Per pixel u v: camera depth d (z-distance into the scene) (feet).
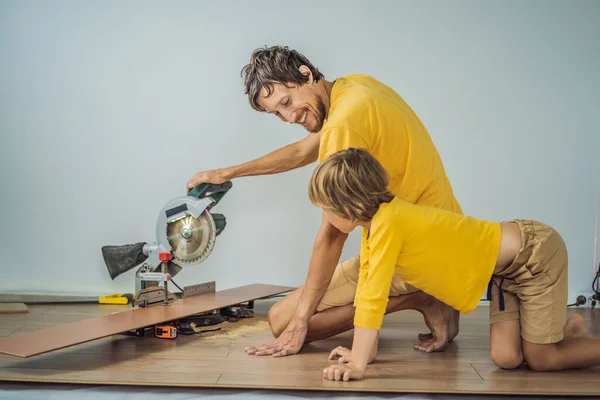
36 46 13.48
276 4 13.38
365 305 7.21
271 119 13.46
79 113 13.52
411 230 7.10
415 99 13.30
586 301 12.84
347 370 7.30
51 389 7.11
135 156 13.57
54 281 13.66
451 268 7.31
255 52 8.11
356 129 7.52
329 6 13.34
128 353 8.55
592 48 12.98
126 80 13.52
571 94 13.06
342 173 6.95
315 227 13.56
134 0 13.44
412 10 13.24
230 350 8.77
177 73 13.52
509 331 7.83
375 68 13.34
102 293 13.57
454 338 9.74
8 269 13.66
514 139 13.17
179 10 13.47
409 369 7.91
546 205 13.17
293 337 8.60
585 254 13.10
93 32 13.48
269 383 7.16
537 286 7.55
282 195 13.56
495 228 7.51
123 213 13.64
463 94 13.23
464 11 13.17
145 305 10.24
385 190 7.16
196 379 7.29
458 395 7.09
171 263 11.05
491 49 13.15
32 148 13.56
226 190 11.39
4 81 13.51
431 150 8.23
